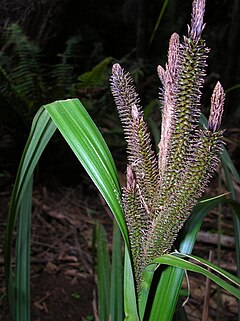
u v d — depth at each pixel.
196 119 0.16
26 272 0.23
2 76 0.91
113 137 1.07
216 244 0.77
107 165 0.16
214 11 1.60
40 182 0.95
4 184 0.93
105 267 0.28
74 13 1.24
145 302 0.18
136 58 1.58
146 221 0.17
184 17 1.53
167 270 0.19
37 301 0.63
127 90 0.17
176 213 0.16
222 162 0.27
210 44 1.56
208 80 1.38
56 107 0.17
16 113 0.94
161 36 1.55
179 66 0.15
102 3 1.75
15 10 1.30
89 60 1.58
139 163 0.17
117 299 0.24
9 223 0.20
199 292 0.64
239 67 1.43
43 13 1.22
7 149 1.00
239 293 0.16
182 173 0.16
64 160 0.98
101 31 1.75
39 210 0.85
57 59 1.28
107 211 0.85
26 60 1.03
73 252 0.73
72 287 0.66
